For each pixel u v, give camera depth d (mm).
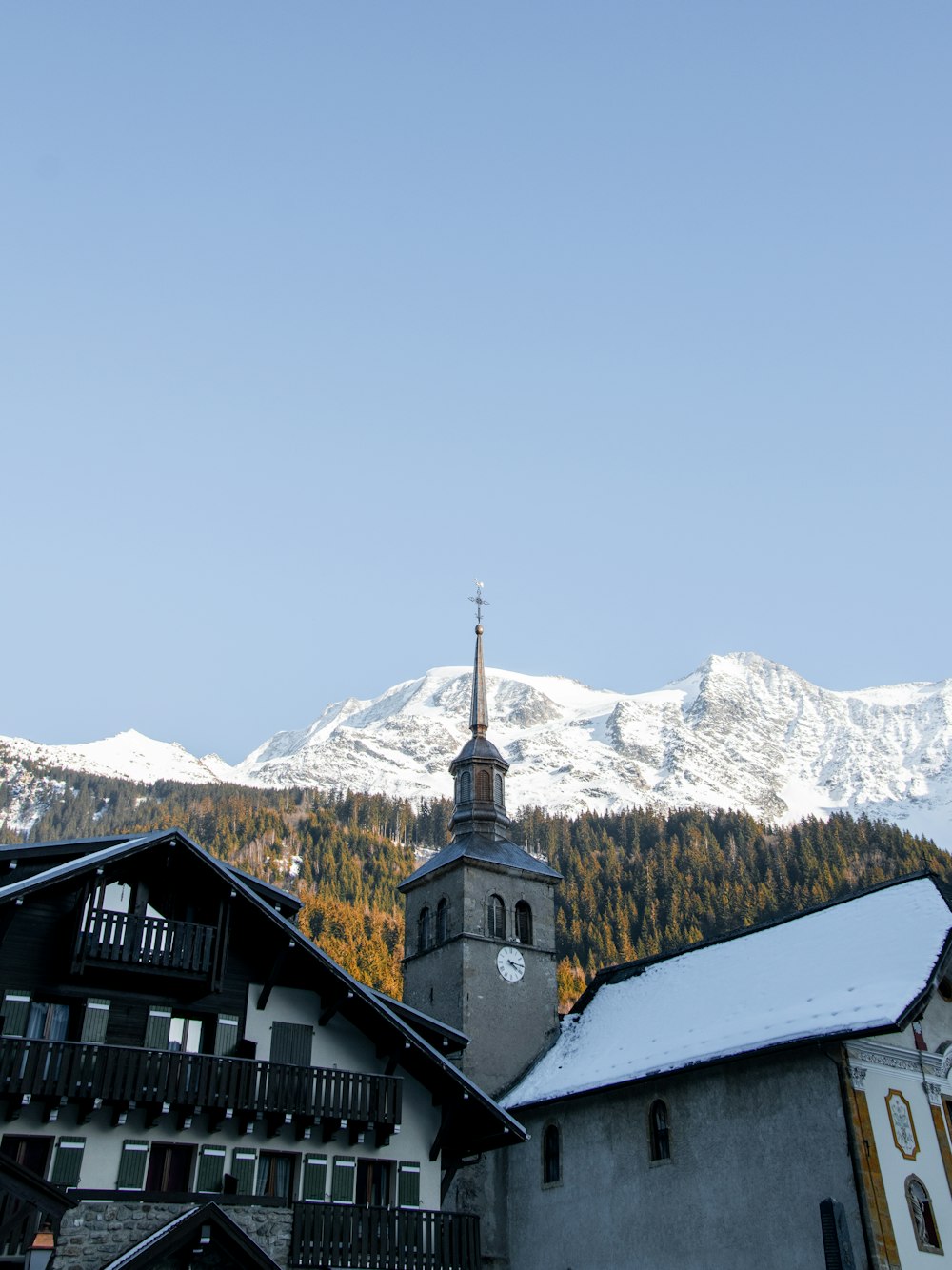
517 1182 49719
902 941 41781
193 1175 34000
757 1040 40250
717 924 188750
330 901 172625
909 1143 37688
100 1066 32750
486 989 58531
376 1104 36562
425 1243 35844
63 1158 32250
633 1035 49531
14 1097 31641
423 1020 39875
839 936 45438
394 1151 37781
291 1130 36156
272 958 37844
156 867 36656
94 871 34969
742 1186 39562
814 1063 38469
